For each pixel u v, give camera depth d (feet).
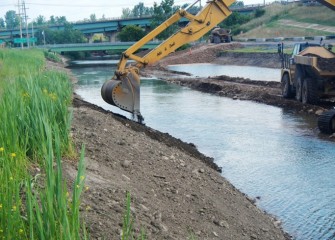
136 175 28.04
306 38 209.46
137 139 38.68
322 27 249.55
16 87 31.17
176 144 45.55
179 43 57.52
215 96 95.45
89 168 25.00
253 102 84.53
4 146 19.15
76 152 27.43
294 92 79.20
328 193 34.24
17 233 13.82
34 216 14.43
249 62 199.41
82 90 105.91
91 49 275.39
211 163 41.98
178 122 64.39
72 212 13.82
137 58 55.98
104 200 20.62
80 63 251.39
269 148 48.34
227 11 58.85
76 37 361.30
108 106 75.77
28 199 13.73
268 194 34.40
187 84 119.34
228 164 42.55
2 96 26.81
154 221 20.85
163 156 35.45
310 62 67.36
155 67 192.95
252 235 25.08
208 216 25.22
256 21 299.99
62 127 26.02
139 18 347.77
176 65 217.77
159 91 106.73
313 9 282.97
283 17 291.58
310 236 27.17
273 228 27.45
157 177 29.17
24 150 20.98
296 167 41.09
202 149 48.44
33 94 25.76
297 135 54.44
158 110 75.77
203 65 213.46
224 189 32.40
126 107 53.83
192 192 28.22
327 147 48.16
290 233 27.61
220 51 236.84
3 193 14.82
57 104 26.91
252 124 62.08
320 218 29.78
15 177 16.96
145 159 32.55
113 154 30.63
